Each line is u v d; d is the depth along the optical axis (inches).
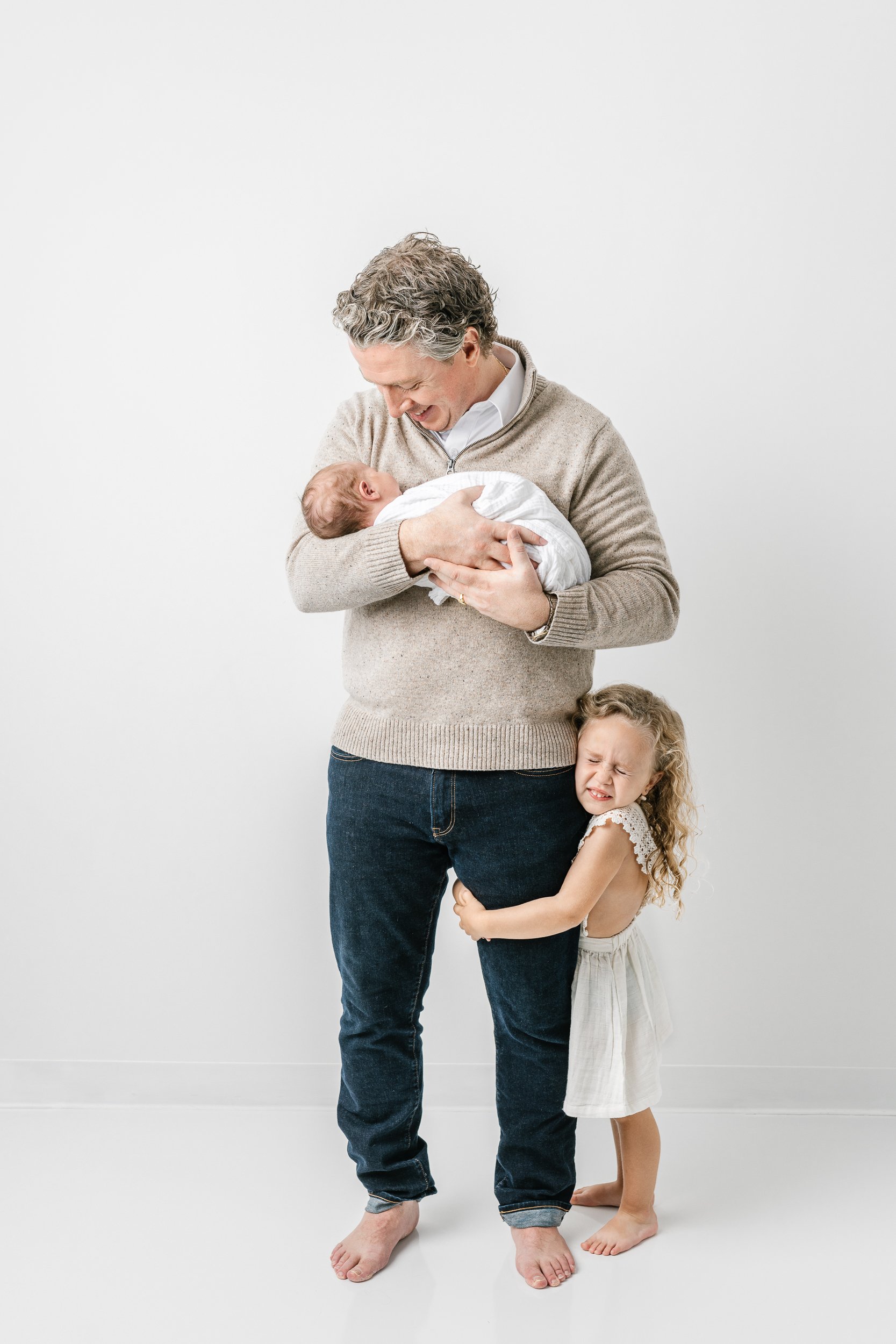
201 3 76.0
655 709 63.4
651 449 78.3
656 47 75.2
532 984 63.0
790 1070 84.5
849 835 82.1
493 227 76.7
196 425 78.7
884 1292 64.4
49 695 81.6
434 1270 66.6
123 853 83.0
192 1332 61.2
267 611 80.1
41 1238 69.3
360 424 63.9
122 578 80.2
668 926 83.5
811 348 77.0
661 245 76.5
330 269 77.3
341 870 63.6
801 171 75.7
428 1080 84.6
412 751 59.9
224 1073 84.9
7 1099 85.0
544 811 60.9
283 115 76.5
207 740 81.7
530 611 55.5
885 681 80.6
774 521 78.8
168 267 77.5
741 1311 62.8
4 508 79.7
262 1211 72.4
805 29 74.8
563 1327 61.6
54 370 78.4
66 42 76.2
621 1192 72.6
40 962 84.3
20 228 77.2
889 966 83.4
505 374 61.9
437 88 76.1
